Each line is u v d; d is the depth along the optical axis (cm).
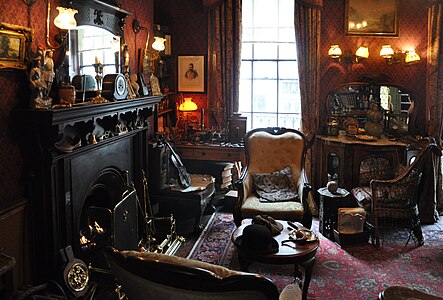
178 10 637
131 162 475
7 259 262
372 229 493
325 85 620
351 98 613
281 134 541
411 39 596
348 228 483
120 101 400
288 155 530
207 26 624
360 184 563
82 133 364
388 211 486
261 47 645
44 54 322
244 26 644
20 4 307
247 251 351
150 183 521
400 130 594
